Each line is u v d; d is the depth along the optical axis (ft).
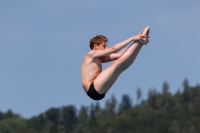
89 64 97.91
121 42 96.68
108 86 96.73
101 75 95.96
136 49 96.07
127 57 95.96
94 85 95.96
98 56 97.30
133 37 96.22
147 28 95.86
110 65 96.27
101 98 97.96
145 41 95.66
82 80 98.17
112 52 96.48
